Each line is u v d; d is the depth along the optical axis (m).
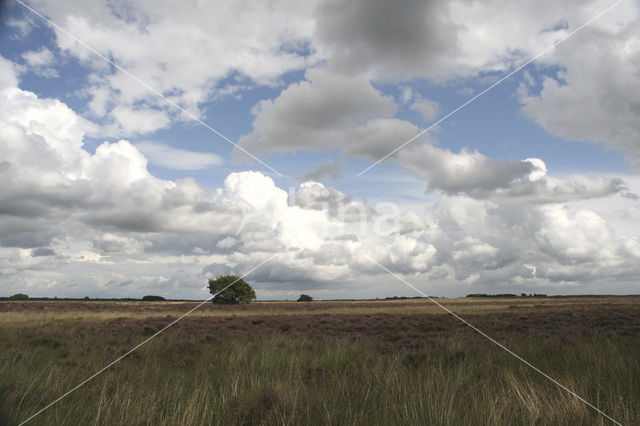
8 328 15.84
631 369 6.70
